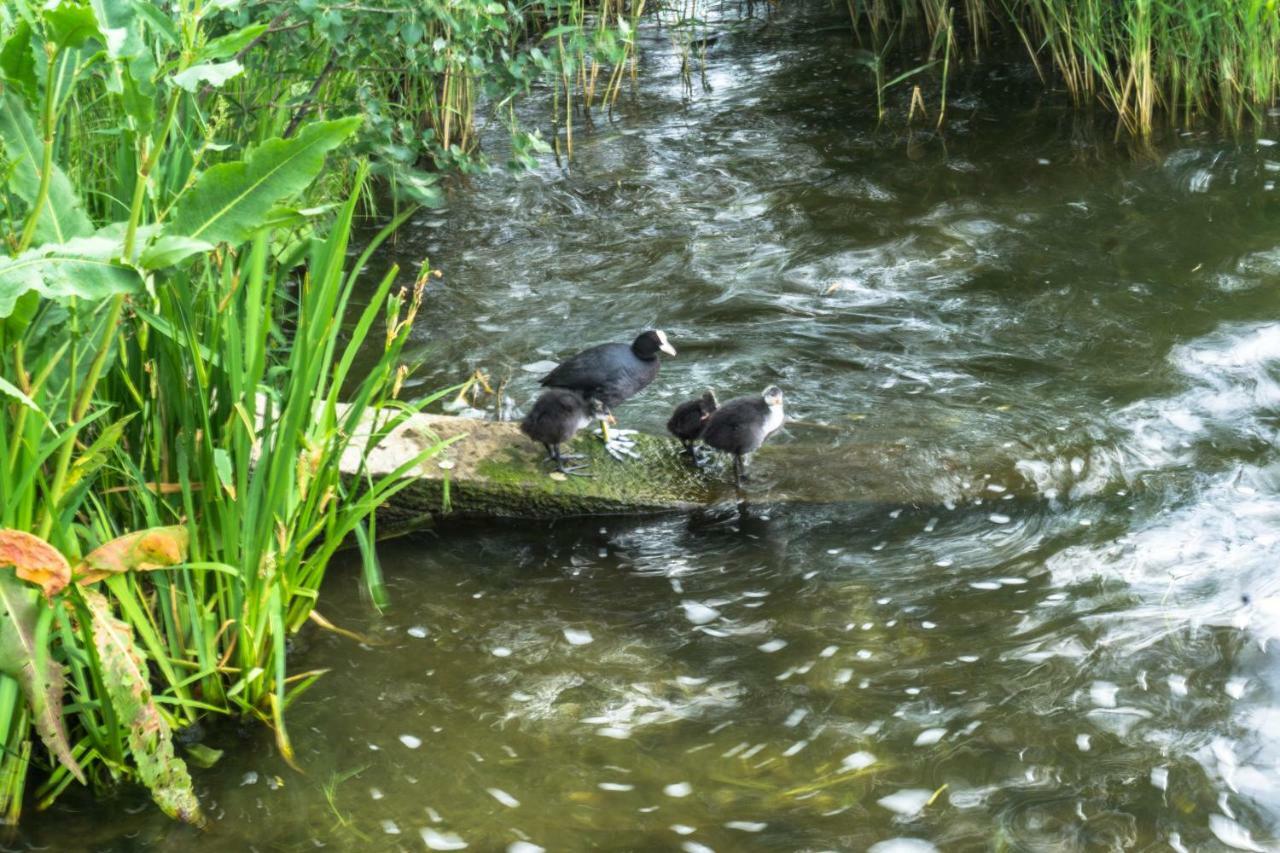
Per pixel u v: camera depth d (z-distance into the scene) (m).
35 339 6.28
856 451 7.46
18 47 6.09
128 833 6.34
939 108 9.99
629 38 9.48
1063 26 9.80
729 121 10.01
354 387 7.90
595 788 6.44
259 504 6.50
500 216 9.12
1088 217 8.91
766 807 6.39
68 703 6.47
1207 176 9.14
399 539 7.22
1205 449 7.43
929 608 6.91
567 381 7.41
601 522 7.28
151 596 6.63
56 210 6.21
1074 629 6.80
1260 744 6.48
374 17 8.00
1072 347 8.02
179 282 6.46
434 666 6.77
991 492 7.30
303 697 6.66
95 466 6.31
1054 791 6.40
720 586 7.02
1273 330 8.02
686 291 8.52
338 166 8.70
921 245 8.78
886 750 6.51
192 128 6.92
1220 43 9.50
